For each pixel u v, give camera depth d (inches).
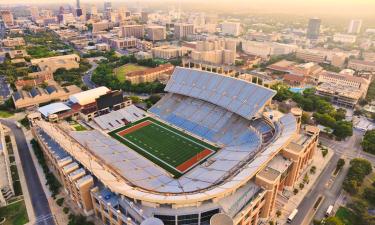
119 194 3757.4
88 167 4121.6
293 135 4694.9
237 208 3508.9
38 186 4805.6
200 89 7234.3
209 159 5408.5
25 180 4950.8
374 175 5359.3
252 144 5477.4
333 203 4564.5
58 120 6633.9
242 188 3873.0
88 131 6264.8
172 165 5369.1
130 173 4461.1
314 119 7386.8
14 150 5876.0
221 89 6919.3
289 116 5615.2
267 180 3848.4
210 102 6884.8
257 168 3907.5
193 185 4148.6
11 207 4343.0
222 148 5910.4
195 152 5816.9
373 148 6003.9
